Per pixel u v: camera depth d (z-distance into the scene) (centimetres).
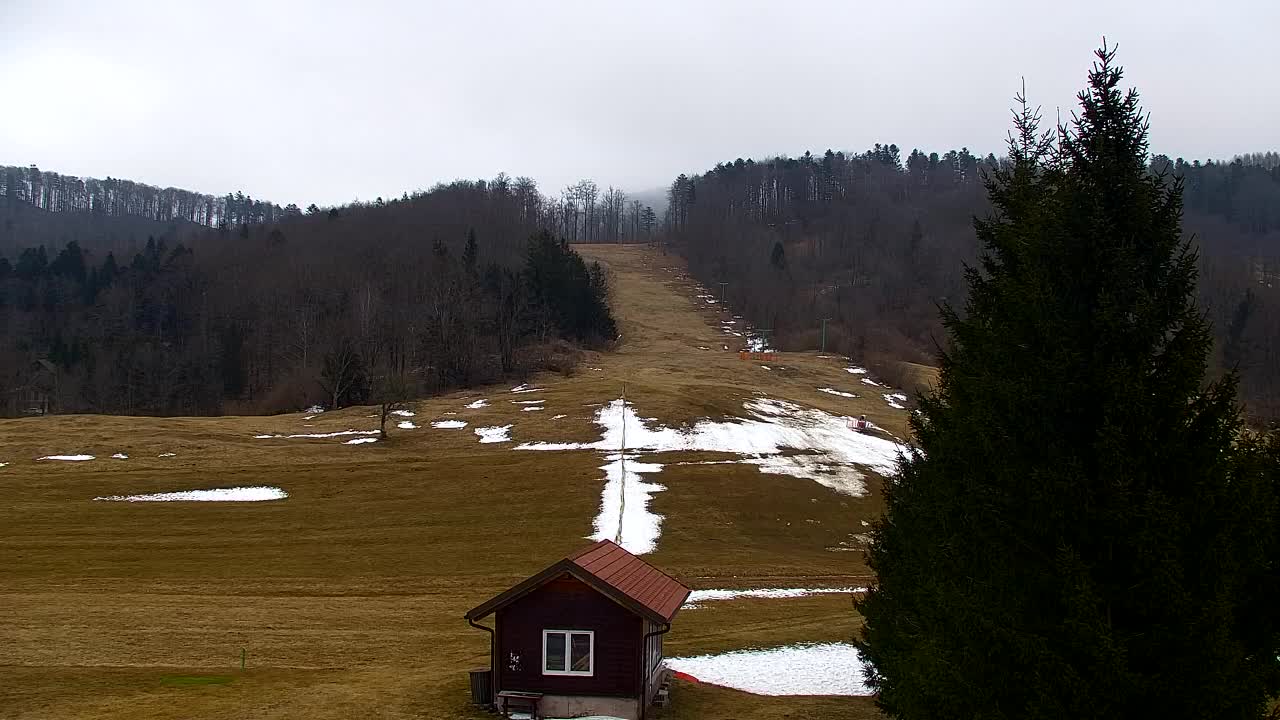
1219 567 1481
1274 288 13400
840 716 2697
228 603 4412
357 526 6250
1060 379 1589
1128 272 1600
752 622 4216
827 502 7119
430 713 2616
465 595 4769
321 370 12369
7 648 3388
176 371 13662
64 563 5244
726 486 7175
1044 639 1501
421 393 11481
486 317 13362
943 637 1747
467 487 7125
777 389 12600
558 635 2619
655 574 3080
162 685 2958
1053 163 1841
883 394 13175
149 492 6869
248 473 7456
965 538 1800
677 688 3002
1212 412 1567
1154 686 1458
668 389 10931
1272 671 1569
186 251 18725
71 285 18200
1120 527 1511
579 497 6838
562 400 10144
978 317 2145
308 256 18400
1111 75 1708
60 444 8256
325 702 2730
